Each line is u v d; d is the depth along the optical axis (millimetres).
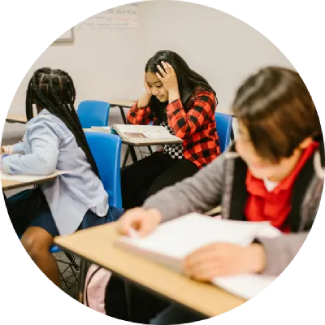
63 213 1318
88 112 2510
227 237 686
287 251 621
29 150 1346
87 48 2799
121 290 1111
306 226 715
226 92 2318
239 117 703
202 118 1522
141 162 1701
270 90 668
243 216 789
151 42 2822
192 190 836
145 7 2779
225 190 808
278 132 677
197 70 2496
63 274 1549
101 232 772
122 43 2902
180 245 669
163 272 635
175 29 2619
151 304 1071
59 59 2652
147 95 1950
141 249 671
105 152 1470
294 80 669
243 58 2201
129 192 1567
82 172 1374
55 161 1292
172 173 1412
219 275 602
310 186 705
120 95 3098
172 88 1604
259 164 729
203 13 2410
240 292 573
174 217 792
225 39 2303
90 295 1093
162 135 1694
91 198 1364
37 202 1374
